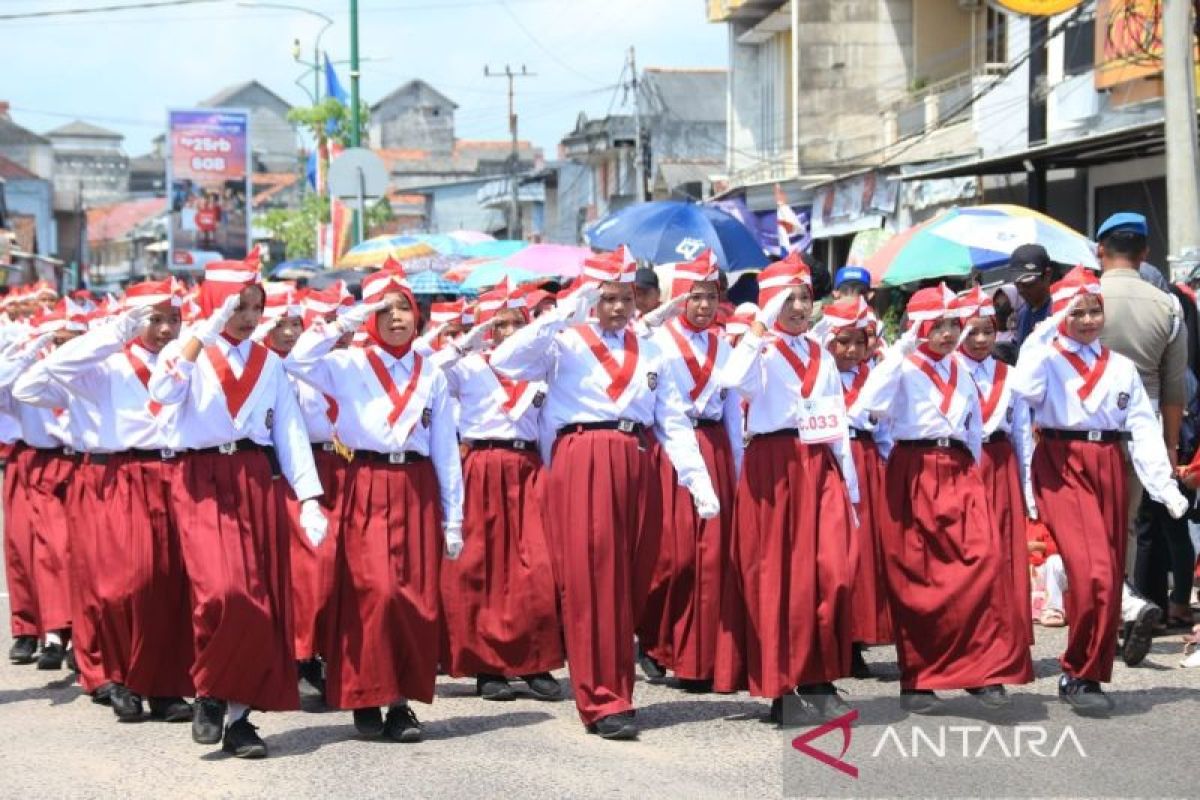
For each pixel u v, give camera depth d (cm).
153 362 801
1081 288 796
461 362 915
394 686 756
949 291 794
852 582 768
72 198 7531
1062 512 799
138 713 818
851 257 2373
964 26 2962
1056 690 857
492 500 894
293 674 749
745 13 3531
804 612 765
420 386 772
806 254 1063
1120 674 890
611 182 4697
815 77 2988
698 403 865
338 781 691
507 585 879
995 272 1251
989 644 774
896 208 2372
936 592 782
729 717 814
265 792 675
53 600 970
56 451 988
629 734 764
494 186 5744
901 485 799
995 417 810
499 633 875
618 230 1359
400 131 8794
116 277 8656
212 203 4375
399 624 756
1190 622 1030
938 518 783
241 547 731
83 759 738
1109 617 784
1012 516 814
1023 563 806
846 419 788
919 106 2703
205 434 734
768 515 775
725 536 862
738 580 804
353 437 768
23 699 889
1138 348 921
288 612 749
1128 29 1853
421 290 1820
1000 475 815
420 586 768
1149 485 798
